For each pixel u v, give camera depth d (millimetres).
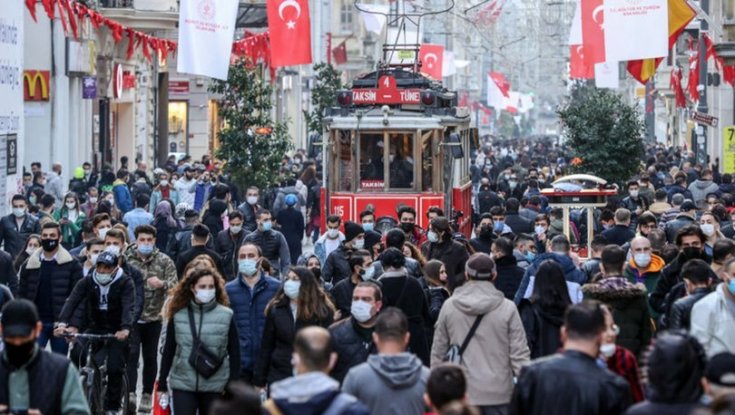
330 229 41219
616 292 23609
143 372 32719
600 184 46688
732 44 75188
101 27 80625
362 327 23781
